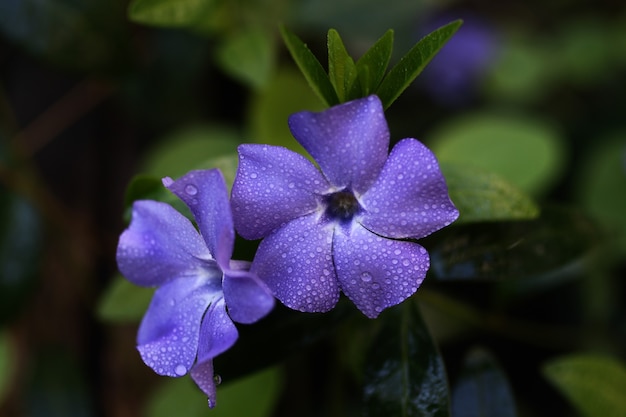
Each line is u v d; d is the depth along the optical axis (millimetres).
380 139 186
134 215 190
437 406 209
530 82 376
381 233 189
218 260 180
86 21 278
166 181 186
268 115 265
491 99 377
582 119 372
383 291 188
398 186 187
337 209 192
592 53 383
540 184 302
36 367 280
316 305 189
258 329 209
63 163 307
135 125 313
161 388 277
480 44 376
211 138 291
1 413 290
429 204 186
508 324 291
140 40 306
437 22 389
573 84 380
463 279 215
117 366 291
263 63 268
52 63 277
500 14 412
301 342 211
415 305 214
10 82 311
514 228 216
